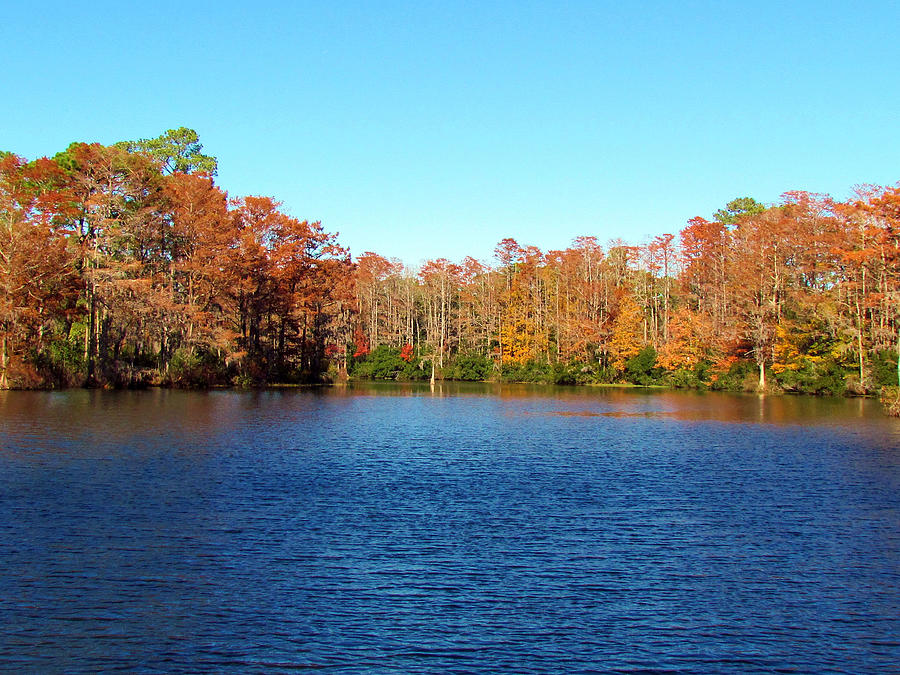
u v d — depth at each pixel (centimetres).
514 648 1067
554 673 997
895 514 1862
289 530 1641
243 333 7269
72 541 1520
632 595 1277
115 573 1338
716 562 1459
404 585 1306
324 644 1069
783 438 3438
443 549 1520
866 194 6334
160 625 1120
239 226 7262
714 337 8000
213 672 982
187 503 1870
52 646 1046
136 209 6531
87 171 6288
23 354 5506
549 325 10256
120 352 6444
